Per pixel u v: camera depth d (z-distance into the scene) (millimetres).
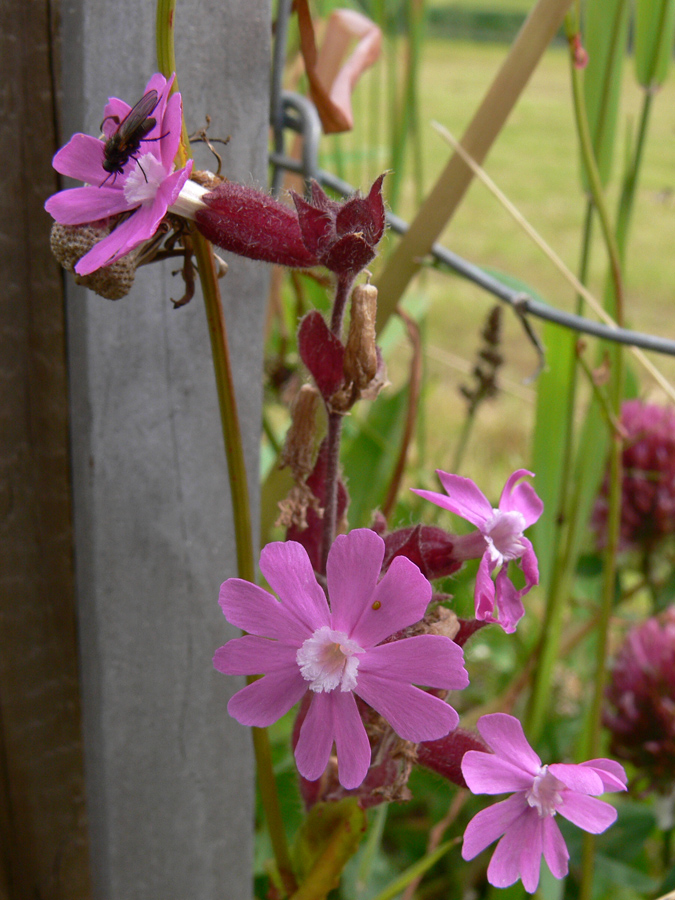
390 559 100
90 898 155
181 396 127
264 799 119
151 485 129
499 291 155
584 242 183
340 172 217
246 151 123
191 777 143
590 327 151
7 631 135
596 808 86
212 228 95
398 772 102
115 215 89
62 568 136
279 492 162
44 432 129
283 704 85
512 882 86
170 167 85
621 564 251
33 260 121
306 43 130
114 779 138
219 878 150
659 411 238
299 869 115
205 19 115
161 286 122
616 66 170
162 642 135
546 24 135
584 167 178
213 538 135
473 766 84
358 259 90
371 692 83
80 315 118
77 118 112
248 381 133
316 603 84
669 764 204
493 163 1062
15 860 146
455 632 98
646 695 206
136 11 110
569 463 185
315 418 104
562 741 233
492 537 98
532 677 194
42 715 141
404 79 212
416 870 131
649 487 231
